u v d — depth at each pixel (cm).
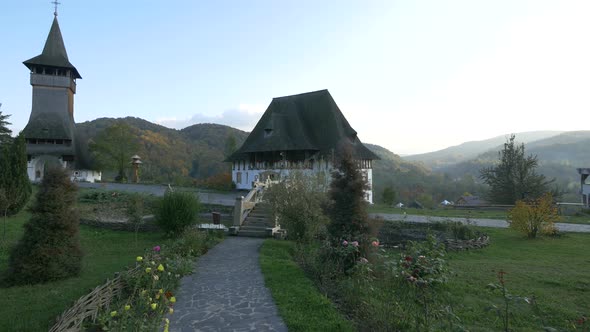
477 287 1095
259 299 836
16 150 2070
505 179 4675
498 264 1454
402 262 668
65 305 822
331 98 4728
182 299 844
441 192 10181
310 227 1503
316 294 848
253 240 1741
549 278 1212
